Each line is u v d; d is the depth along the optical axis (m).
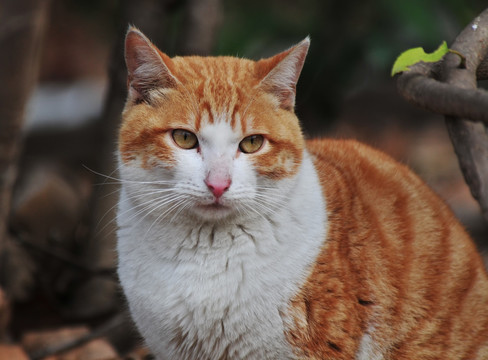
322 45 10.46
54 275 8.82
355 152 5.79
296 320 4.74
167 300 4.81
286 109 5.05
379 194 5.30
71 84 14.39
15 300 8.53
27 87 7.33
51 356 6.93
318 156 5.56
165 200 4.76
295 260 4.76
